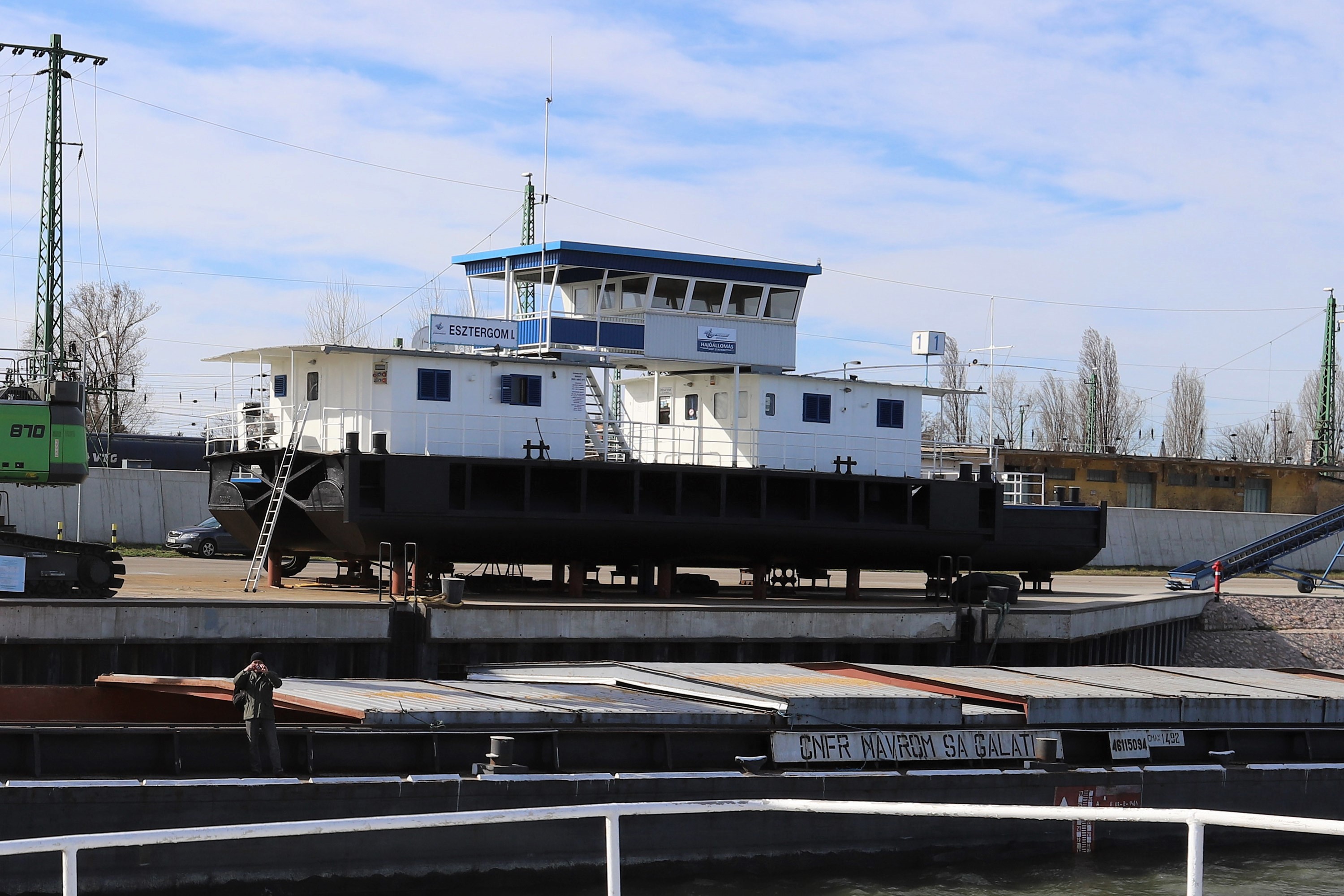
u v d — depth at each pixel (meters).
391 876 16.73
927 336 41.19
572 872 17.53
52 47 64.44
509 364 34.78
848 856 18.91
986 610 33.81
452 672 27.88
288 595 31.97
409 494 31.81
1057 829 20.16
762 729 19.44
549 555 34.50
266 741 16.81
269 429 36.44
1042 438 106.69
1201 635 47.50
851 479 37.06
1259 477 80.75
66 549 27.47
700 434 40.16
